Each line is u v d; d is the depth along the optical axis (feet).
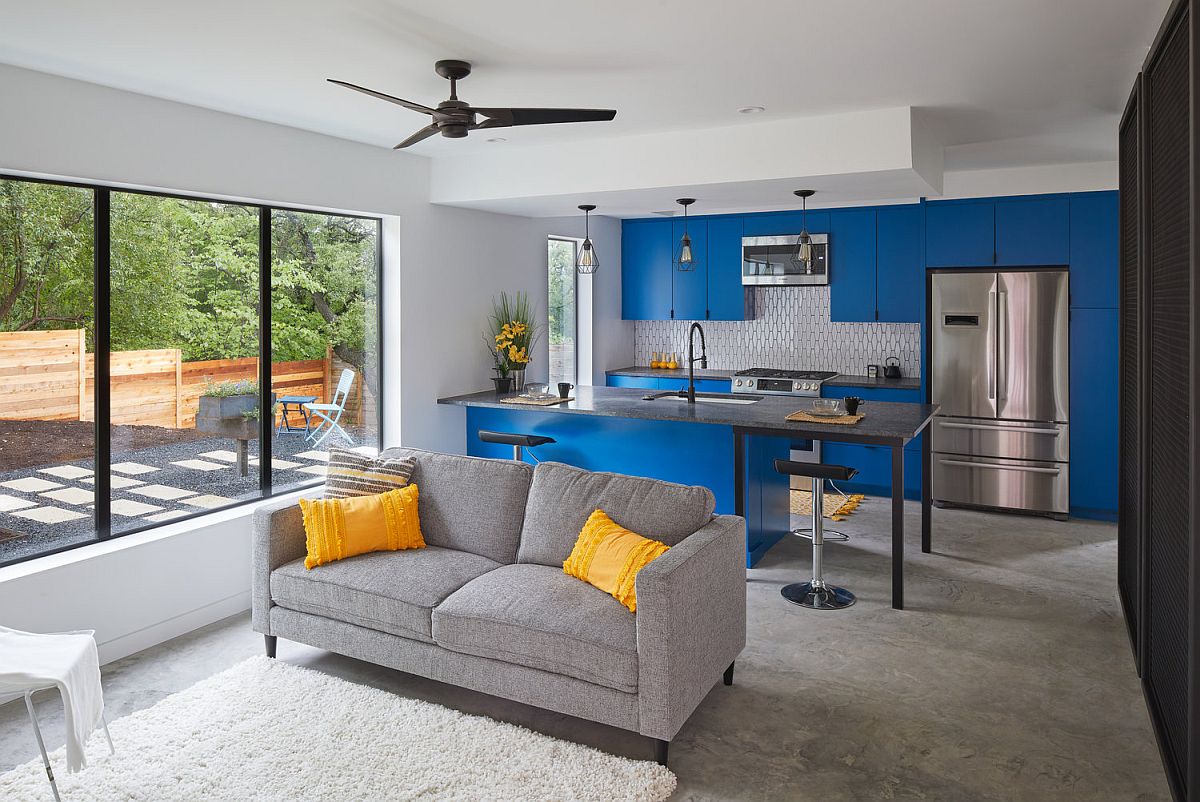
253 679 11.51
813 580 14.74
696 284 25.27
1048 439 19.99
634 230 26.07
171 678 11.78
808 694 11.12
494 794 8.80
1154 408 10.18
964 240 20.72
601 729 10.28
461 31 9.86
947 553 17.39
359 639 11.41
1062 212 19.60
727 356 26.21
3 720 10.66
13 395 11.73
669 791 8.84
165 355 13.69
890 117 13.75
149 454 13.51
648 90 12.51
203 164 13.50
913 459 21.74
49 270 12.05
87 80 11.80
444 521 12.92
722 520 11.25
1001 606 14.33
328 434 16.72
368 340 17.46
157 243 13.48
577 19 9.48
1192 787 7.28
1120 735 9.99
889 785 9.00
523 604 10.33
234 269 14.74
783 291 25.22
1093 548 17.65
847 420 15.19
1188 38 7.49
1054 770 9.26
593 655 9.55
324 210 16.06
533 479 12.64
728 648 10.90
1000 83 12.32
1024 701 10.88
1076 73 11.86
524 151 17.04
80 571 11.90
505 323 20.58
